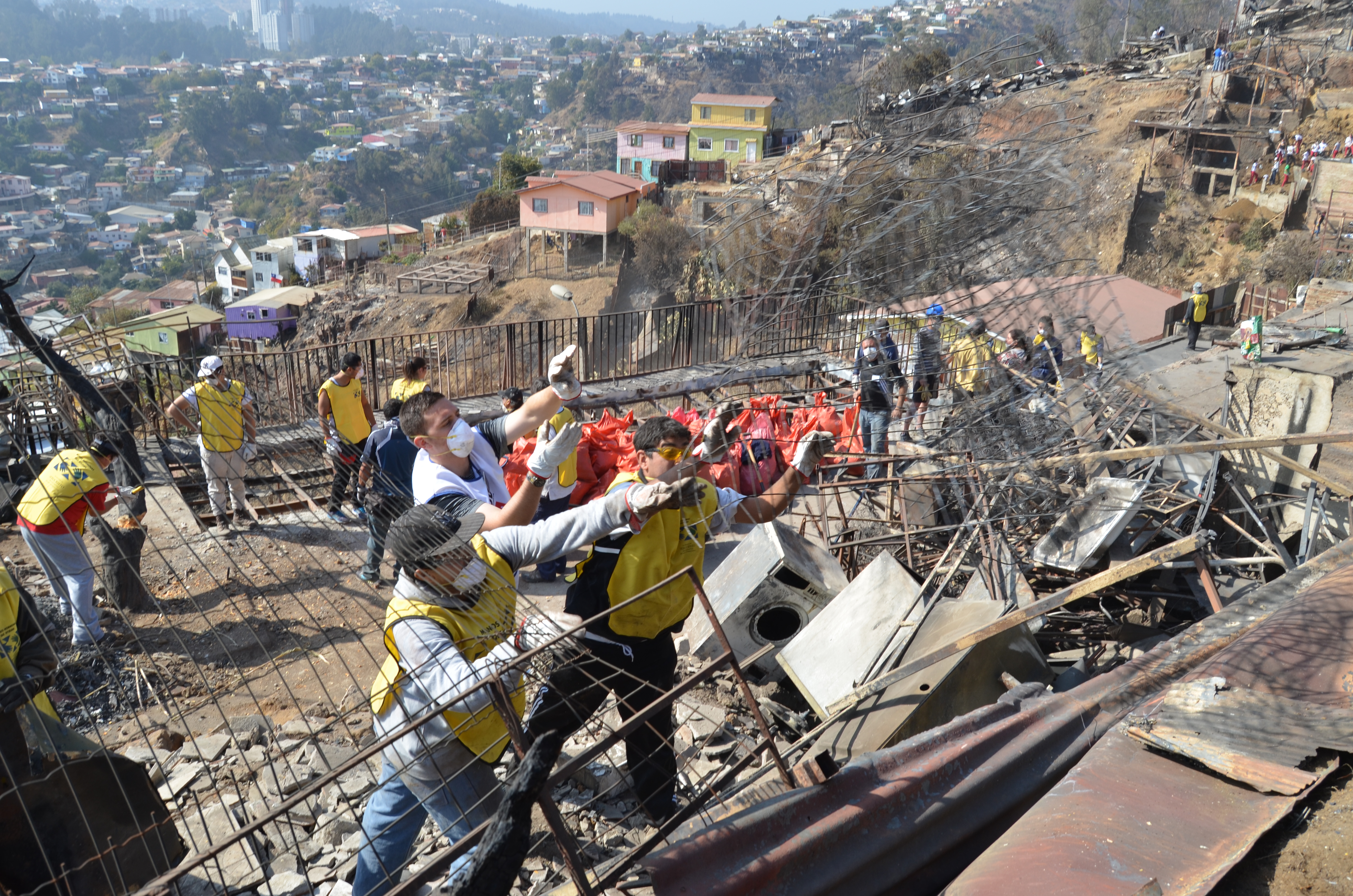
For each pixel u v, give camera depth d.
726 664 2.42
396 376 9.42
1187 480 6.60
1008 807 2.79
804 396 8.13
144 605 5.60
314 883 3.12
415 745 2.56
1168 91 30.31
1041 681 4.30
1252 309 23.55
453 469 3.61
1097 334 3.93
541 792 1.82
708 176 59.19
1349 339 10.85
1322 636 3.18
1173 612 5.96
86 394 3.88
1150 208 30.44
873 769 2.68
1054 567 5.65
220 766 3.94
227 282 79.50
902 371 4.29
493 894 1.75
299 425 7.54
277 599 5.87
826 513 7.09
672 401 10.19
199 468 7.21
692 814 2.41
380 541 5.73
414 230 80.56
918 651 4.32
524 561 2.90
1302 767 2.58
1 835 2.41
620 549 3.19
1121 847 2.26
